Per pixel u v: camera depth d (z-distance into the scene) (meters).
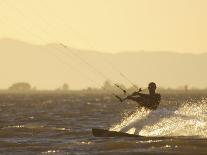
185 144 78.25
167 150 74.06
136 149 75.56
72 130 104.31
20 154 74.81
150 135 88.00
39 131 102.81
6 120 138.12
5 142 87.06
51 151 76.56
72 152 75.12
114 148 77.06
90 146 79.56
